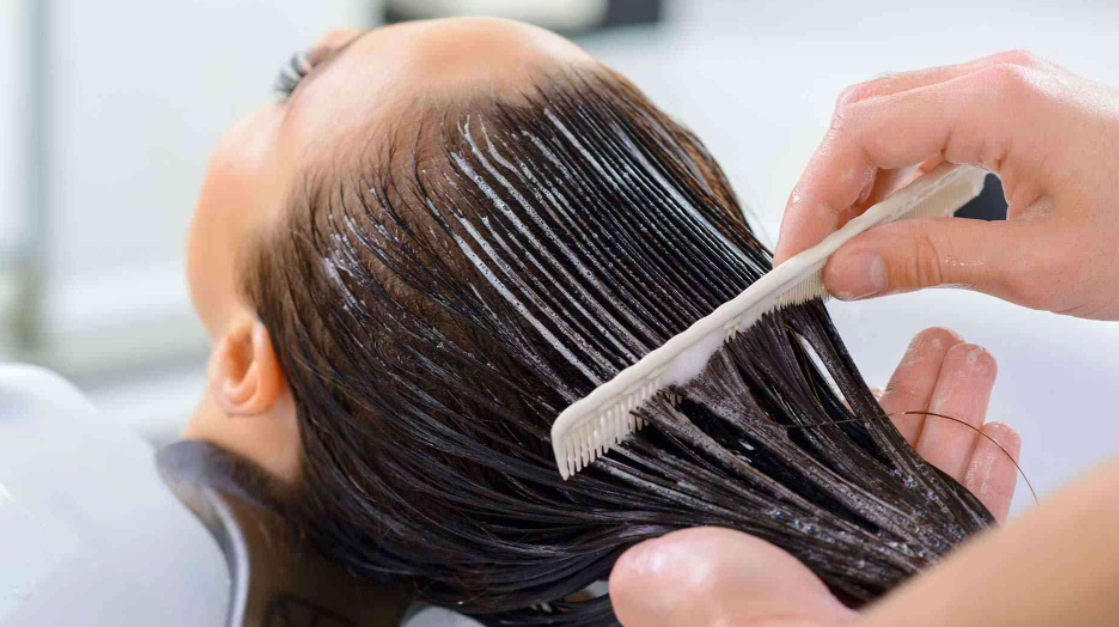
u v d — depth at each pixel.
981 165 0.51
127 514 0.62
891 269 0.48
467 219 0.51
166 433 1.26
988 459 0.51
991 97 0.48
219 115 1.53
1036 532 0.27
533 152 0.53
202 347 1.43
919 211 0.53
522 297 0.49
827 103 1.78
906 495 0.45
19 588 0.56
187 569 0.60
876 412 0.48
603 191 0.53
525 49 0.57
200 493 0.63
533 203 0.51
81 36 1.38
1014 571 0.27
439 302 0.50
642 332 0.49
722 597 0.36
